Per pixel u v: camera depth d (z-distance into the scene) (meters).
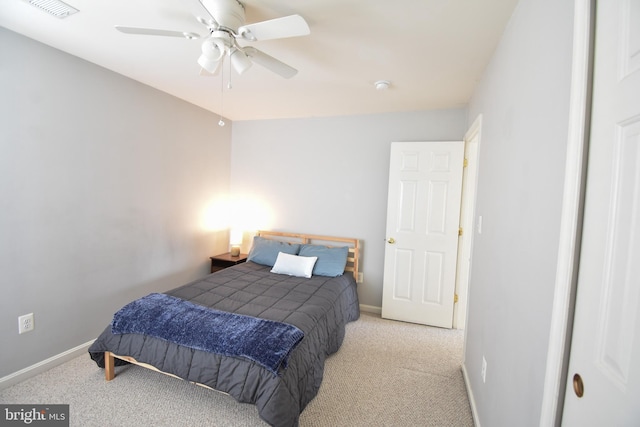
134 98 2.71
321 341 2.10
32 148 2.04
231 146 4.11
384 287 3.36
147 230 2.92
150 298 2.18
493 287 1.59
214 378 1.69
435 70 2.25
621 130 0.67
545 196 1.00
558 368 0.86
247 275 3.05
